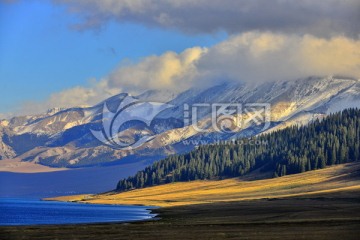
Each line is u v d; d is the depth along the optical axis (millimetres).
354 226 122438
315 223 130750
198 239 102812
